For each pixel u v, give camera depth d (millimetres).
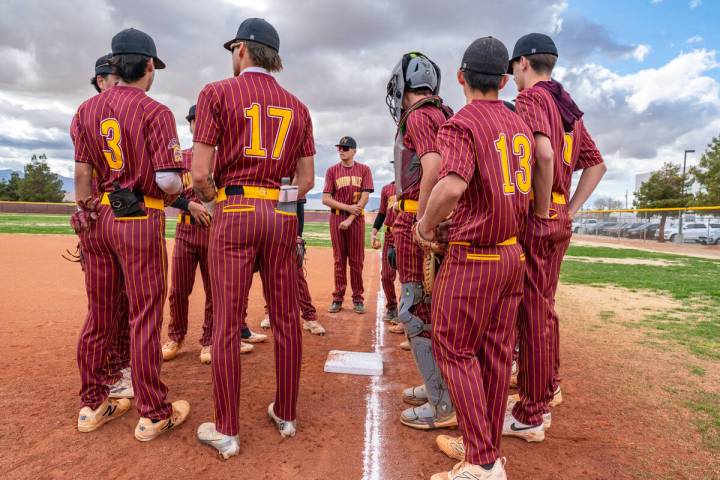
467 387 2078
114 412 2730
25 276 7715
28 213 46281
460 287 2078
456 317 2094
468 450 2080
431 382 2707
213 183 2416
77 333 4449
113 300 2617
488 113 2078
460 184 1932
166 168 2484
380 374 3674
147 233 2518
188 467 2277
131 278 2504
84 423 2578
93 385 2605
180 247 3799
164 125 2516
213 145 2357
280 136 2459
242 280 2408
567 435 2684
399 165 2922
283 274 2531
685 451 2506
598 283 9062
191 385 3326
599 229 37031
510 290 2154
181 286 3836
